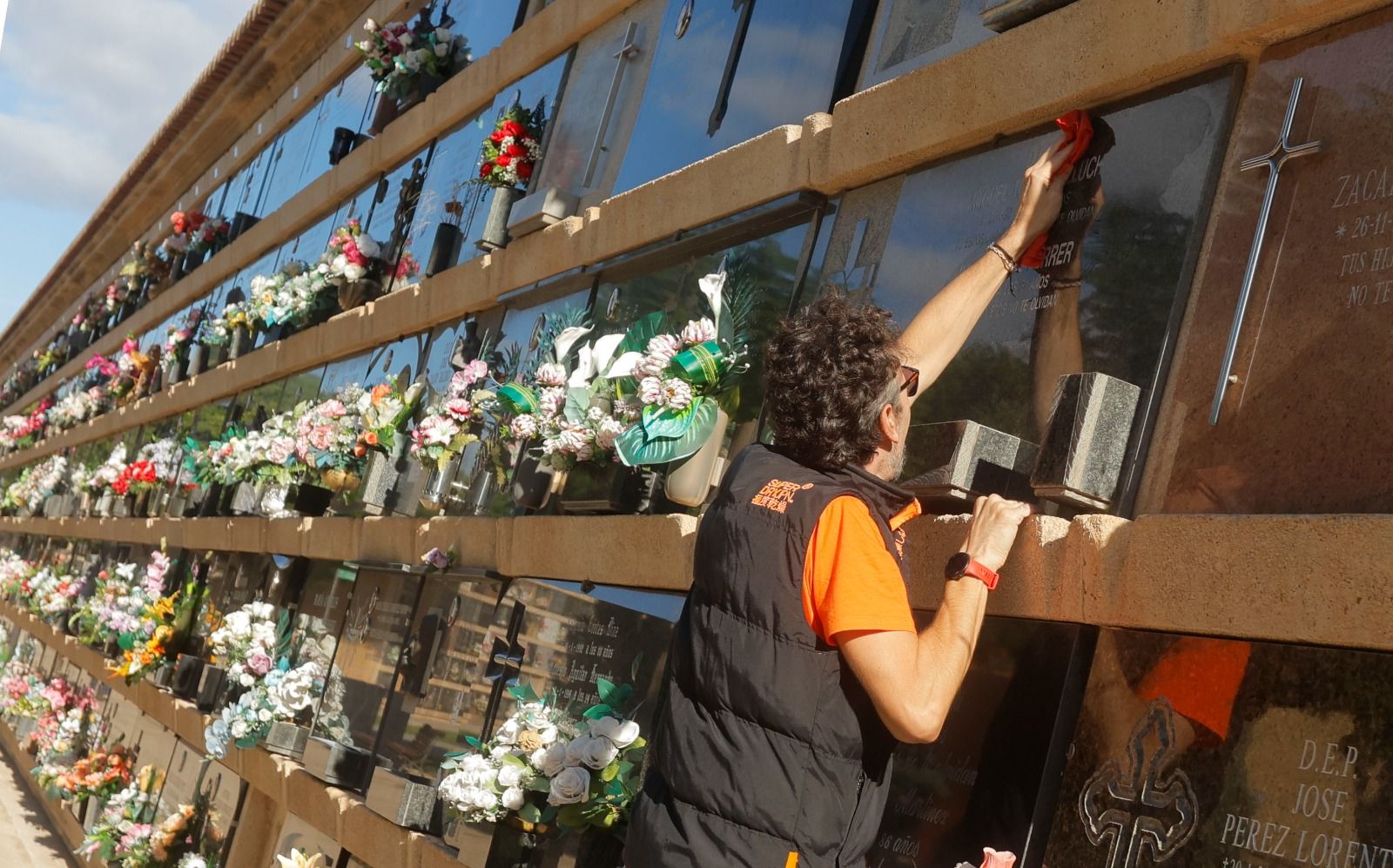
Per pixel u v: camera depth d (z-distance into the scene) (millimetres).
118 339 17641
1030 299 3039
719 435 4062
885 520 2488
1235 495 2414
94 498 15391
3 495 22594
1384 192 2289
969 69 3334
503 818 4035
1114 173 2914
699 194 4645
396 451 6824
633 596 4289
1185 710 2379
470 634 5371
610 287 5270
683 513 4246
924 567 3020
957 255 3312
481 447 5832
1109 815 2453
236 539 9375
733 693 2369
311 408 8195
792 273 4070
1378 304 2240
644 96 5531
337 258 8492
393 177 8781
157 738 10180
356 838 5551
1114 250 2854
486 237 6344
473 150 7438
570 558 4688
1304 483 2289
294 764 6758
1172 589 2424
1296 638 2195
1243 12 2590
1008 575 2818
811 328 2596
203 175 15523
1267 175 2514
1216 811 2262
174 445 12414
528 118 6488
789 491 2463
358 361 8312
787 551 2393
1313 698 2168
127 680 9977
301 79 11922
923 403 3264
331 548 7391
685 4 5395
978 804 2742
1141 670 2490
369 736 6070
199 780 8656
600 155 5758
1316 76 2477
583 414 4594
